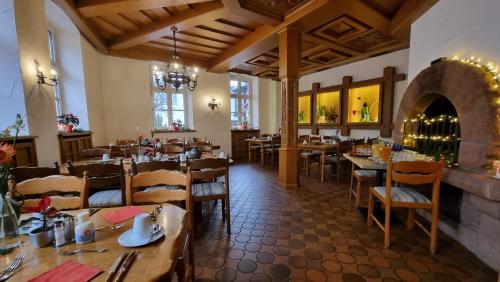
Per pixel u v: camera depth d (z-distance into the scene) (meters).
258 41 4.13
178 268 1.09
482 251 1.83
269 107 8.40
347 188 3.89
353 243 2.12
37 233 0.87
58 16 3.67
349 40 4.44
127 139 5.46
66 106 4.04
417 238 2.20
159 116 6.24
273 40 4.09
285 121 3.91
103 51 4.69
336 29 4.02
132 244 0.86
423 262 1.83
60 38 3.91
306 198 3.38
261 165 6.16
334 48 4.79
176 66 4.25
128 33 4.18
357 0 2.98
